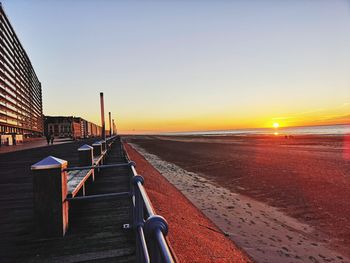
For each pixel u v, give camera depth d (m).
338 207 8.23
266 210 8.13
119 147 25.31
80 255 3.22
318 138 50.06
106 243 3.52
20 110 49.50
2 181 7.68
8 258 3.19
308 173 13.83
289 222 7.06
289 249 5.45
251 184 11.84
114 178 8.47
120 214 4.69
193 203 9.03
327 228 6.59
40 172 3.69
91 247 3.41
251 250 5.39
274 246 5.60
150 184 10.76
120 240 3.61
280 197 9.55
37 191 3.69
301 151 25.66
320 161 18.20
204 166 18.19
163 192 9.87
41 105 76.75
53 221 3.72
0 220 4.42
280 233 6.32
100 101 17.30
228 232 6.39
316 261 4.99
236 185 11.80
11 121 43.28
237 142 46.19
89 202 5.49
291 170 14.90
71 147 24.48
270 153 24.70
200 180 13.22
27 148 24.27
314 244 5.70
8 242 3.59
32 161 12.91
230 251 5.23
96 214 4.70
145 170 15.23
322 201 8.91
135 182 2.81
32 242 3.57
